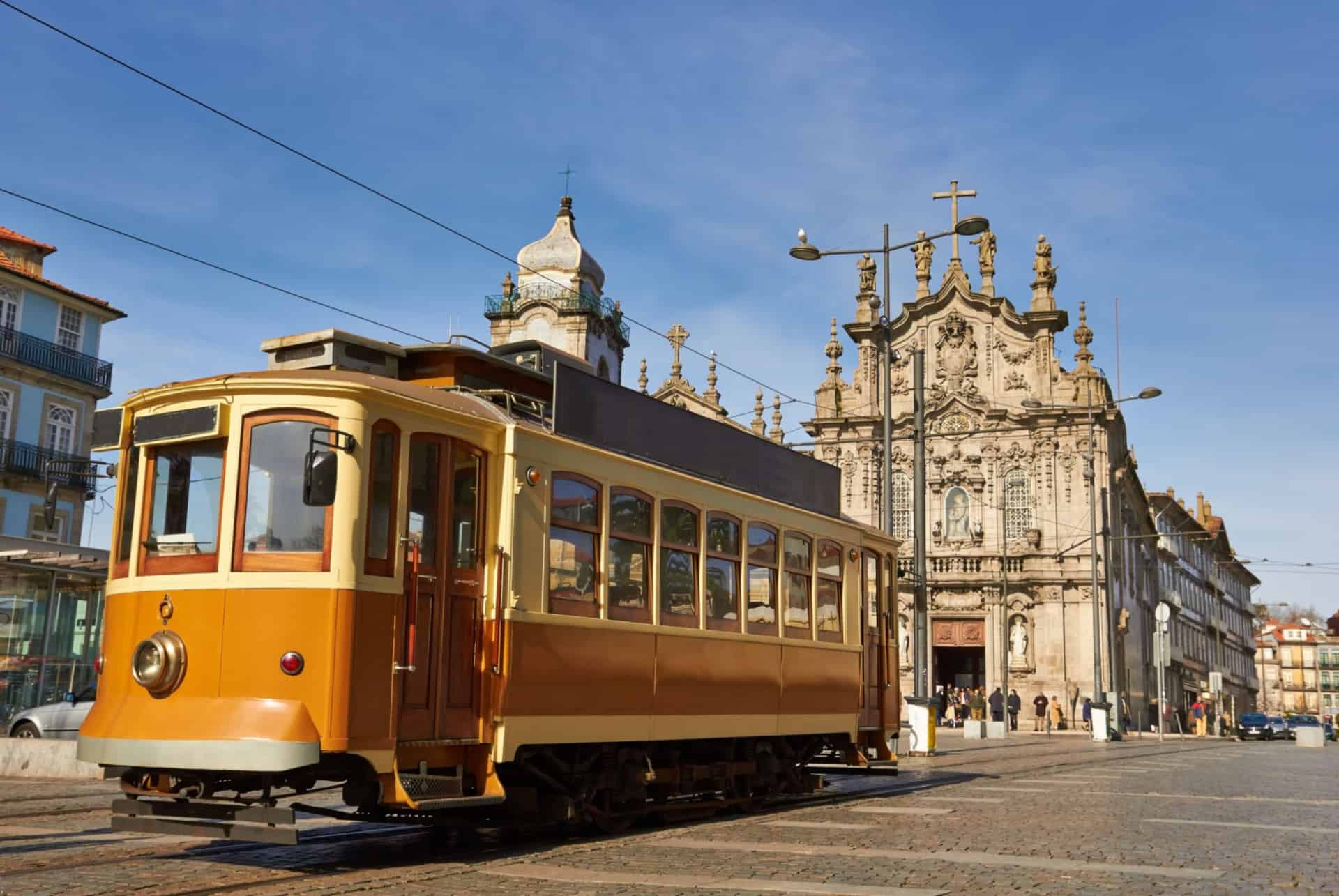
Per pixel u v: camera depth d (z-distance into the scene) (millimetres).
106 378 43281
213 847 11359
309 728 9734
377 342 12469
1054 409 56406
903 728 28766
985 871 9891
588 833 12742
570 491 12297
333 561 10062
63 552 25984
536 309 61031
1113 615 56906
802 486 17000
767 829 13078
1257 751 38531
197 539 10492
